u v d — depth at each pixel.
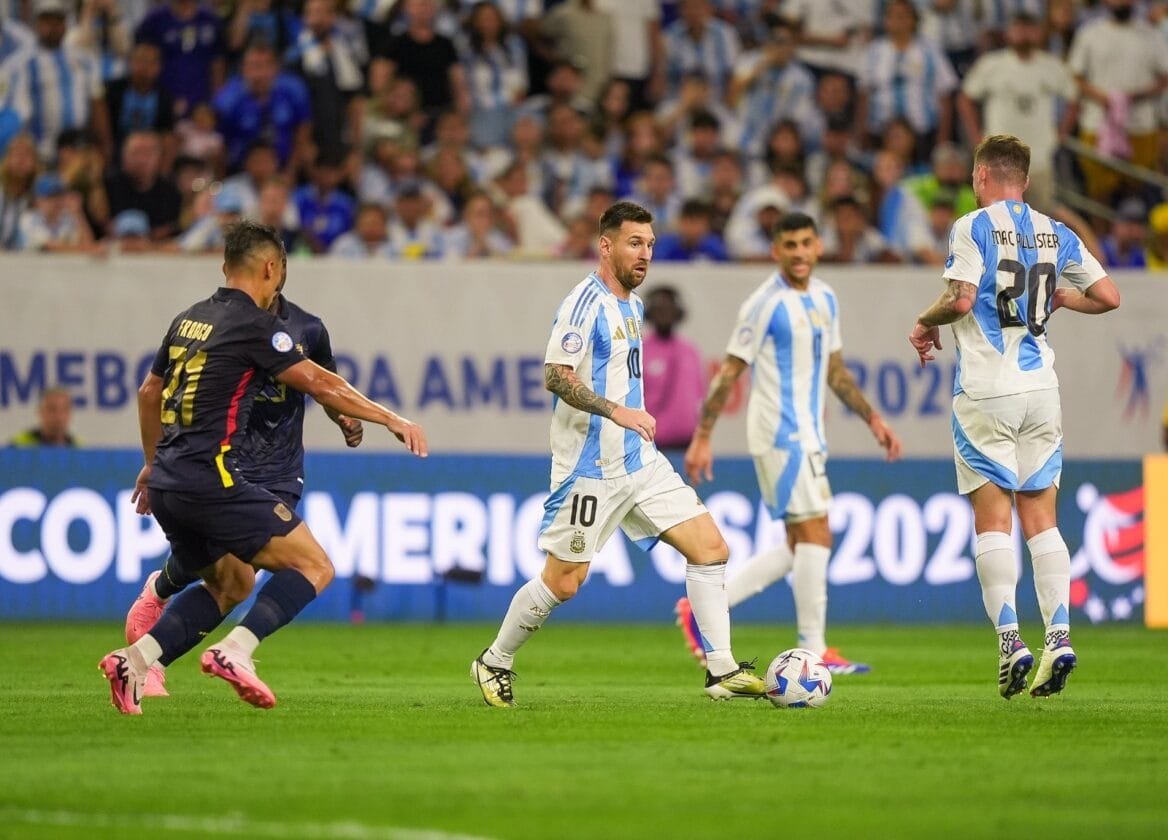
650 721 24.94
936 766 20.44
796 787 18.88
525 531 52.31
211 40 63.47
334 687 31.45
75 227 57.88
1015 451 27.28
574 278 54.53
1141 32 69.69
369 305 53.69
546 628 50.66
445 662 38.25
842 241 60.09
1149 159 69.94
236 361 24.09
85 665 36.41
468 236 58.88
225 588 25.75
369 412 24.27
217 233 56.94
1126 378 56.47
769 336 34.00
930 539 53.00
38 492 50.50
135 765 20.14
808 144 68.75
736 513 52.31
